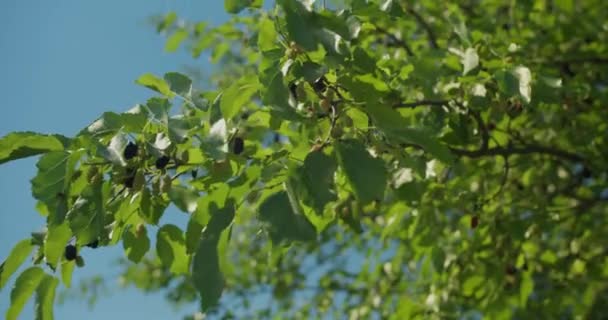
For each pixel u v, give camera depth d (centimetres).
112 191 322
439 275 412
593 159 430
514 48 378
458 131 366
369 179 305
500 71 346
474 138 392
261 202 304
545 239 465
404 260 515
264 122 333
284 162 315
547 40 475
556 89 363
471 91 364
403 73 363
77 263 326
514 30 462
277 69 317
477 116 373
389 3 338
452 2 530
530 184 438
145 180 321
